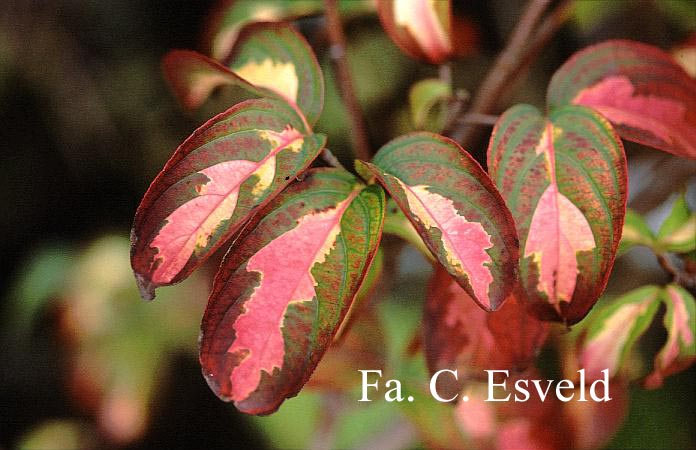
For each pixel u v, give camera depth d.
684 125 0.58
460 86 1.03
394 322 1.03
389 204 0.60
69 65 1.34
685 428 1.18
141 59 1.36
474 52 0.73
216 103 1.03
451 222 0.53
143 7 1.33
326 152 0.57
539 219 0.55
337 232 0.54
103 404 1.16
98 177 1.47
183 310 1.15
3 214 1.51
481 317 0.59
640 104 0.58
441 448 0.68
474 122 0.63
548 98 0.59
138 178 1.45
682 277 0.61
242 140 0.54
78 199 1.51
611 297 0.89
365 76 1.03
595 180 0.55
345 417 0.90
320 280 0.54
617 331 0.61
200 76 0.60
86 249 1.24
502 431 0.70
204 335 0.53
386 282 0.69
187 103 0.61
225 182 0.54
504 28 1.00
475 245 0.53
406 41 0.60
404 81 1.04
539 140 0.56
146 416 1.17
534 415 0.69
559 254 0.55
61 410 1.55
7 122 1.41
